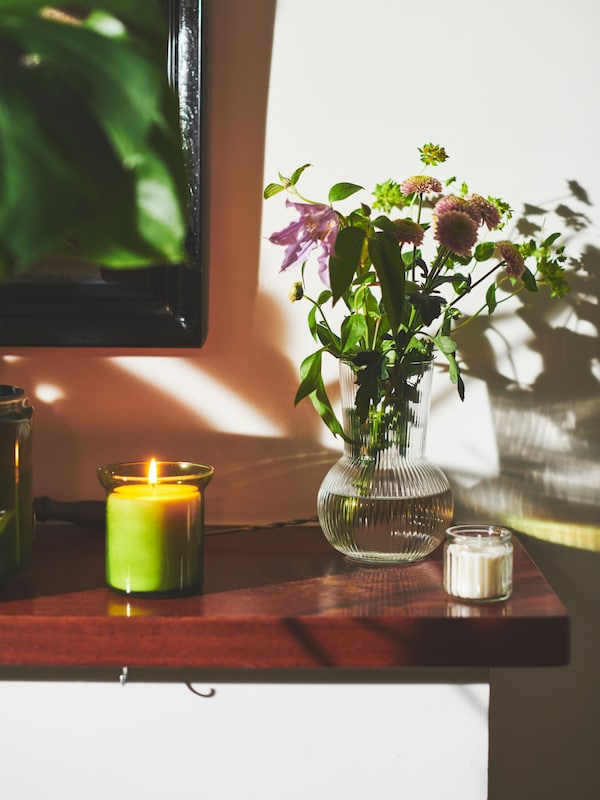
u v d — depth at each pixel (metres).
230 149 1.01
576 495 1.04
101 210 0.35
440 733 0.83
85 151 0.35
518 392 1.03
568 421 1.03
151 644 0.76
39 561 0.92
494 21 1.00
